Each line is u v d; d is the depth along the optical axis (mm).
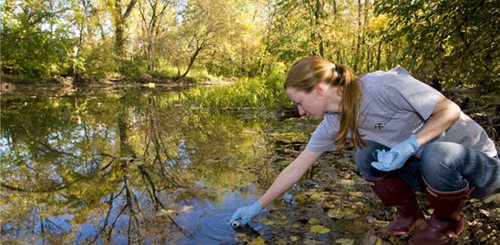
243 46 24891
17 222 2006
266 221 1955
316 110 1592
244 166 3084
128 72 20469
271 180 2693
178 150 3762
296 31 17328
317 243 1711
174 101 9531
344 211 2061
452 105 1497
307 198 2277
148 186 2605
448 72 4098
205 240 1770
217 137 4461
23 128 5105
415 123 1582
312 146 1821
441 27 3730
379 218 1986
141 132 4867
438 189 1537
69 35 16438
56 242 1762
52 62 15828
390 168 1436
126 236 1823
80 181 2748
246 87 9148
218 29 23688
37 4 14906
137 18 23750
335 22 13641
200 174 2875
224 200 2295
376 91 1533
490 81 4211
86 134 4703
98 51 18141
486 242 1607
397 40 4199
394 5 3920
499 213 1850
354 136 1631
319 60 1554
